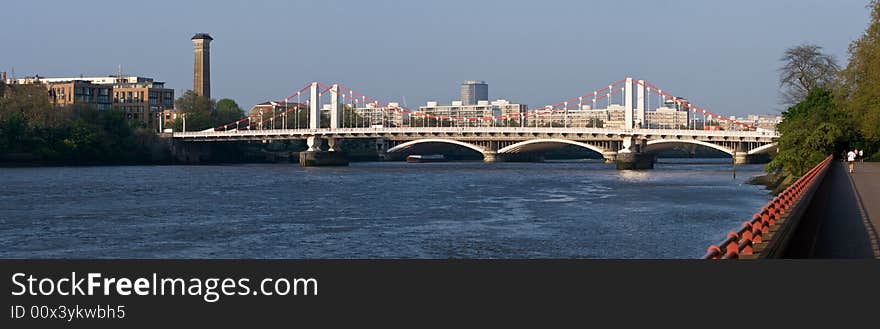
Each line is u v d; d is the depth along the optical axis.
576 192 106.38
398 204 88.19
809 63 132.50
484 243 56.84
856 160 115.12
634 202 89.44
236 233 63.00
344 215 76.25
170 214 77.38
